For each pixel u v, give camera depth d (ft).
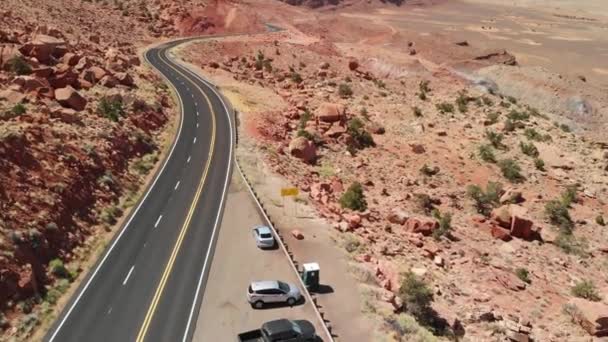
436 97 366.43
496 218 190.60
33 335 97.81
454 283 143.02
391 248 151.23
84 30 353.51
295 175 197.16
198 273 119.75
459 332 119.14
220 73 338.95
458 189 223.51
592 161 270.05
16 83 175.63
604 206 223.51
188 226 142.10
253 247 132.67
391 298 116.88
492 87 468.34
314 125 255.29
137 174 173.06
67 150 151.33
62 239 124.57
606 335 130.41
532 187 233.14
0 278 102.63
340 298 113.60
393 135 275.18
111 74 234.79
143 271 119.96
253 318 104.53
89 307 106.52
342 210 172.45
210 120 237.04
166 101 248.73
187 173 179.01
